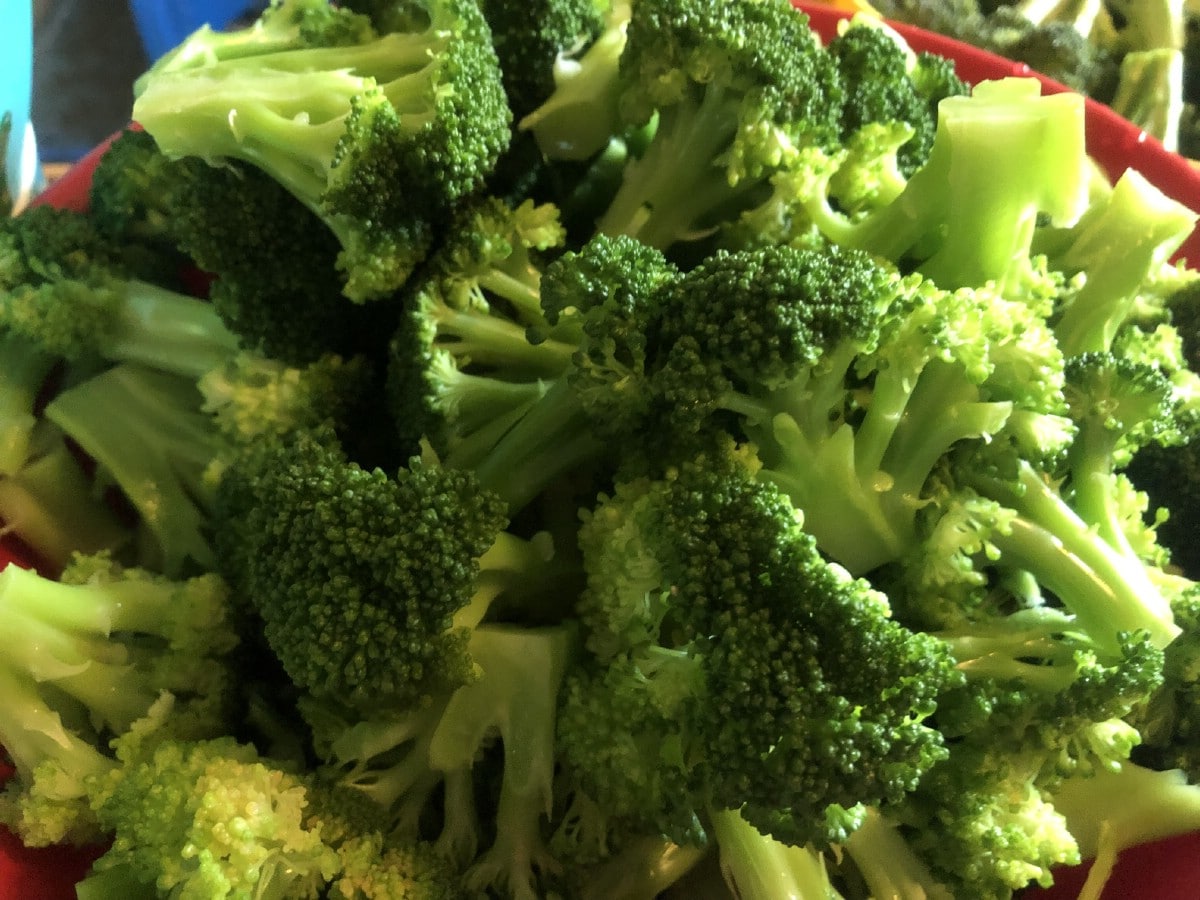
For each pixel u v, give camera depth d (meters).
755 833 0.14
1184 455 0.17
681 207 0.17
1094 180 0.19
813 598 0.12
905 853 0.14
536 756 0.14
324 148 0.15
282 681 0.17
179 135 0.15
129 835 0.13
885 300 0.13
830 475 0.13
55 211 0.19
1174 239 0.16
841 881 0.15
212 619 0.16
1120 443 0.15
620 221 0.17
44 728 0.15
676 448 0.14
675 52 0.15
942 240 0.15
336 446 0.15
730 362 0.13
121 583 0.16
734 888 0.14
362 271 0.15
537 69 0.17
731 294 0.13
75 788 0.14
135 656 0.16
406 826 0.15
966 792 0.13
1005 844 0.13
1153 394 0.15
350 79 0.15
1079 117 0.14
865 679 0.12
